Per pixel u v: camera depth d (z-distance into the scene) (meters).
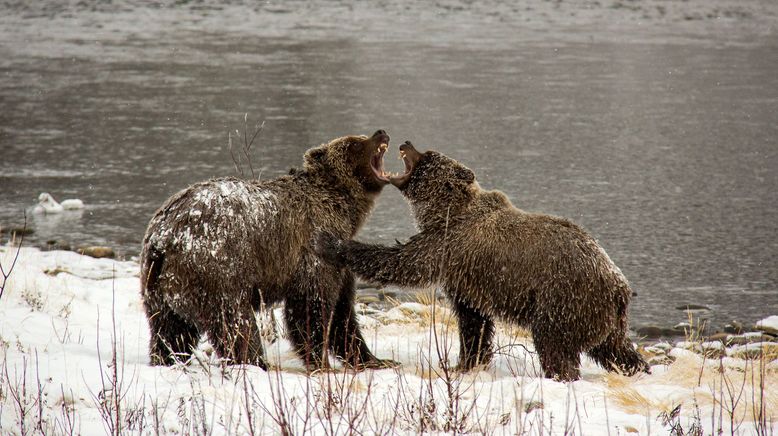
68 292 19.66
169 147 43.44
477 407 11.69
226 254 13.31
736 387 13.27
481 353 15.40
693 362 14.47
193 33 96.38
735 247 28.08
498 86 62.81
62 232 29.50
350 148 15.85
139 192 35.16
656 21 109.81
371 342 17.31
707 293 23.84
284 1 125.00
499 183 36.25
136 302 19.84
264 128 47.91
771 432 10.95
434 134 46.34
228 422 10.78
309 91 60.38
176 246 13.18
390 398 12.10
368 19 109.56
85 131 47.34
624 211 32.38
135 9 118.00
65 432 10.30
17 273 20.23
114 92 59.91
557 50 83.00
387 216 31.52
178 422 10.74
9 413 10.79
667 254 27.28
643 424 11.30
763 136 46.88
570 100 57.69
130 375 12.52
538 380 13.07
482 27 102.69
